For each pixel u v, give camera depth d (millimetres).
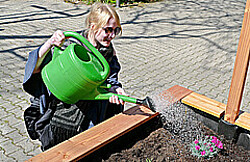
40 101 1672
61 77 1436
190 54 4941
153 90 3604
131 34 5914
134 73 4078
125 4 8508
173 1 9430
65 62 1408
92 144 1536
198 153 1732
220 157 1741
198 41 5648
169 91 2156
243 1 9883
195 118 2053
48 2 8430
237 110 1794
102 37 1543
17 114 2951
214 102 2018
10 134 2635
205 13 8000
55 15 7066
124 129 1690
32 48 4797
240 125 1804
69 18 6852
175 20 7168
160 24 6750
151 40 5594
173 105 1985
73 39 1579
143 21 6941
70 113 1700
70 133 1742
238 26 6789
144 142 1812
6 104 3123
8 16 6750
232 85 1763
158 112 1919
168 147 1798
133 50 5004
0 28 5809
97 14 1506
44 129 1698
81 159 1521
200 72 4227
